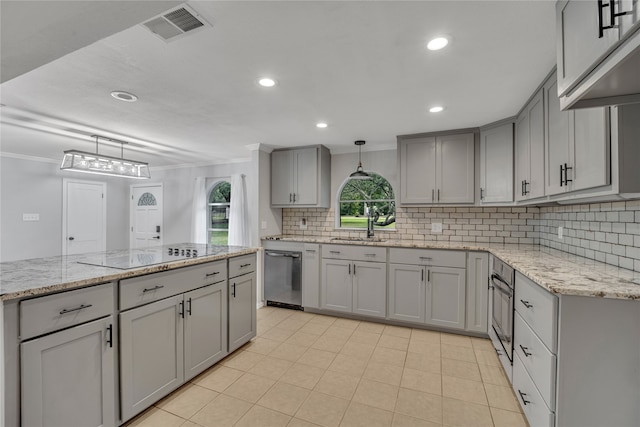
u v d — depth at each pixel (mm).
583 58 1011
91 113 2742
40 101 2445
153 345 1916
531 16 1406
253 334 2926
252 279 2920
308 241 3842
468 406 1977
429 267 3227
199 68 1907
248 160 5121
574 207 2402
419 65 1880
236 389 2160
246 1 1302
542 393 1492
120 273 1715
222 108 2625
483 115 2811
